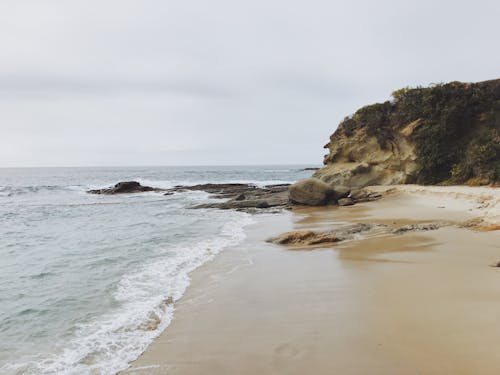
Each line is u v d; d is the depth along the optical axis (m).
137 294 9.11
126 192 50.25
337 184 38.09
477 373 4.70
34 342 6.75
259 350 5.84
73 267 11.95
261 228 18.97
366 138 39.88
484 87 33.47
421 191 27.95
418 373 4.81
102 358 6.02
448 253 11.18
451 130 33.00
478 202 20.77
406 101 36.47
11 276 11.03
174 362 5.69
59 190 59.09
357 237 14.72
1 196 48.75
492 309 6.66
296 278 9.72
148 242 15.86
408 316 6.66
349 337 6.04
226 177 97.94
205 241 15.70
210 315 7.52
